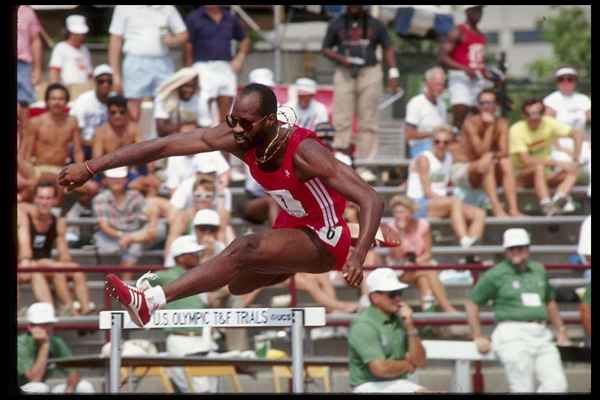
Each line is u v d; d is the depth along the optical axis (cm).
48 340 4112
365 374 3806
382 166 5606
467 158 5272
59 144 4888
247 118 2248
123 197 4706
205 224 4350
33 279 4391
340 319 4397
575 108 5706
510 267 4300
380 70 5628
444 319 4422
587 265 4350
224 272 2364
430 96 5575
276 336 4550
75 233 4856
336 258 2356
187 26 5344
